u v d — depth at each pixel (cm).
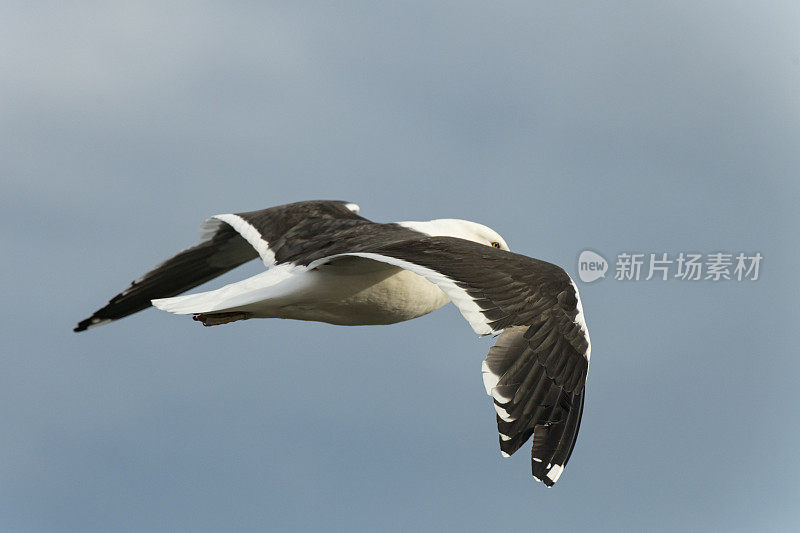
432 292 1114
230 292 1034
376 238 1048
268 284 1039
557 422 825
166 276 1316
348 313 1100
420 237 1003
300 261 1062
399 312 1111
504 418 810
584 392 847
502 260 891
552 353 840
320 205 1221
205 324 1079
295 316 1102
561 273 884
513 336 836
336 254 980
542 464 809
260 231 1188
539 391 827
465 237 1209
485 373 821
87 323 1312
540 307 852
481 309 837
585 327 864
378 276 1066
